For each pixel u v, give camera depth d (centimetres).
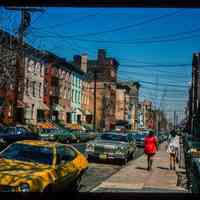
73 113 6850
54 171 937
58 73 6078
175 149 1905
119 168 2006
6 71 2858
